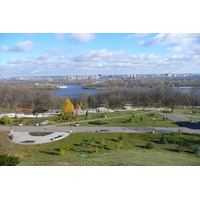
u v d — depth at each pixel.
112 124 39.09
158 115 48.62
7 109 71.19
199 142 28.36
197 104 72.88
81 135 31.28
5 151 24.27
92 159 20.38
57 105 79.06
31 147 25.98
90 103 81.44
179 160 19.95
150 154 22.48
